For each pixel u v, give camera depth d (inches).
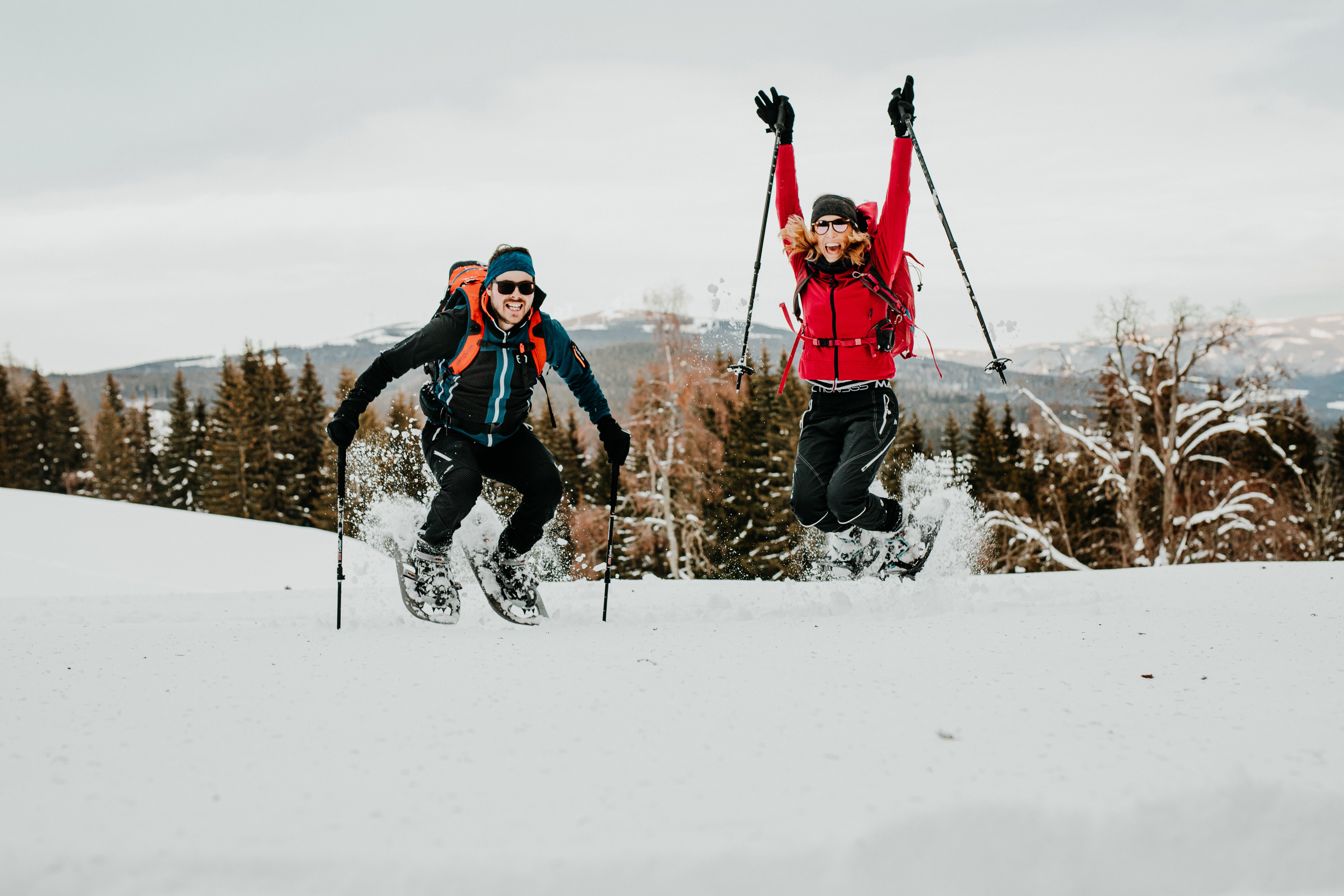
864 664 105.7
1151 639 119.9
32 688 96.7
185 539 660.7
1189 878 62.1
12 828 61.5
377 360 146.6
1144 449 915.4
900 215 161.8
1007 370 171.2
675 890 56.8
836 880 58.2
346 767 72.4
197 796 66.9
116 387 2423.7
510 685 96.5
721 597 164.9
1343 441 1418.6
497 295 145.1
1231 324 880.3
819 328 165.9
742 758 73.7
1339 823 64.4
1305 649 112.9
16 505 753.6
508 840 59.8
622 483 933.8
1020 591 170.7
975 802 63.6
